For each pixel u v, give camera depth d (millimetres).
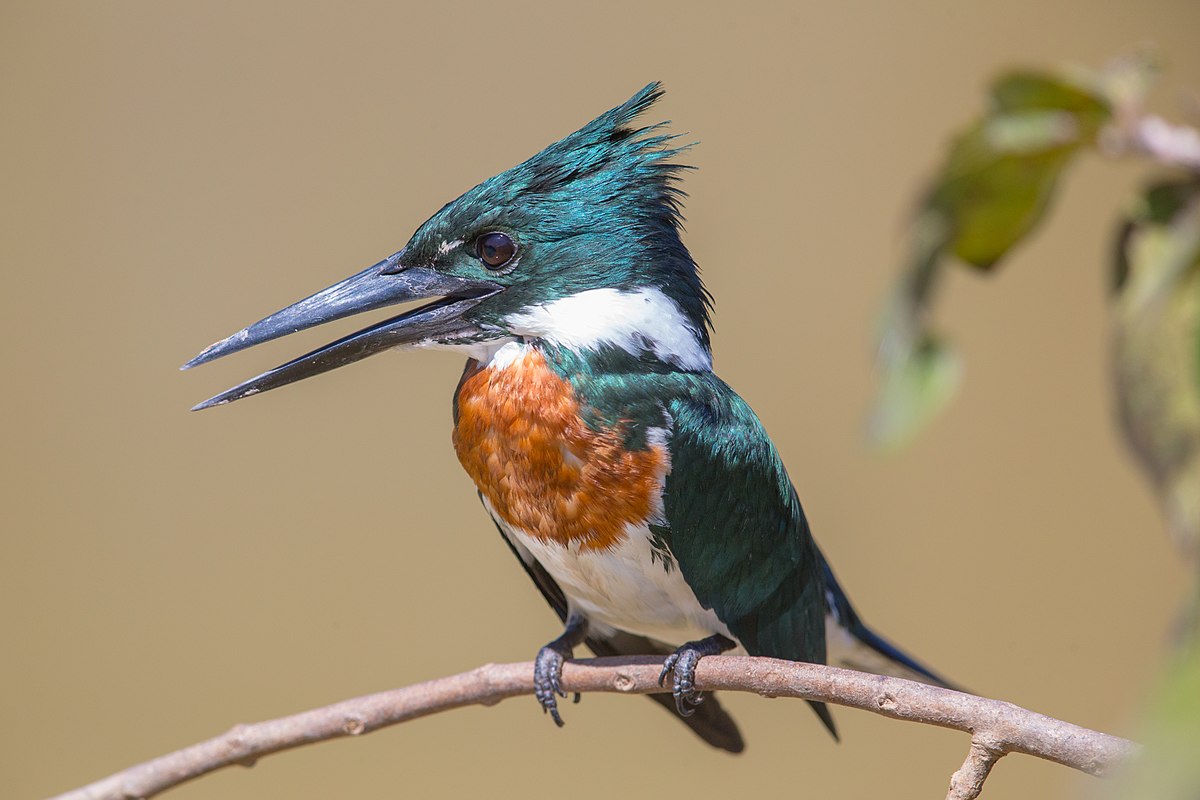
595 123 4609
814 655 4625
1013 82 2867
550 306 4594
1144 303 2525
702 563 4590
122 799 4539
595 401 4582
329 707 4547
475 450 4598
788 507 4609
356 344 4605
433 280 4605
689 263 4613
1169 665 2102
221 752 4539
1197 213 2529
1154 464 2479
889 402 2775
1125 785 2039
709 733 4621
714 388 4598
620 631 4633
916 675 4672
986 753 4484
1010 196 2936
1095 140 2854
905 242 2898
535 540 4598
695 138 5039
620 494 4582
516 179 4602
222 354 4605
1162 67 2910
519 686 4566
